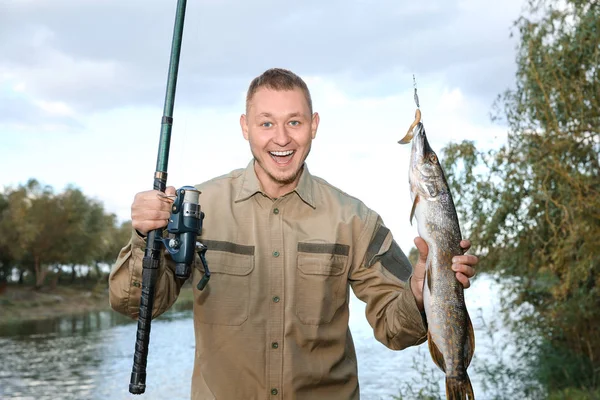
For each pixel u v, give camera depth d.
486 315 15.74
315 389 3.10
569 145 9.98
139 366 2.69
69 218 65.25
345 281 3.18
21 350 26.83
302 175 3.23
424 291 2.76
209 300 3.07
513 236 11.24
